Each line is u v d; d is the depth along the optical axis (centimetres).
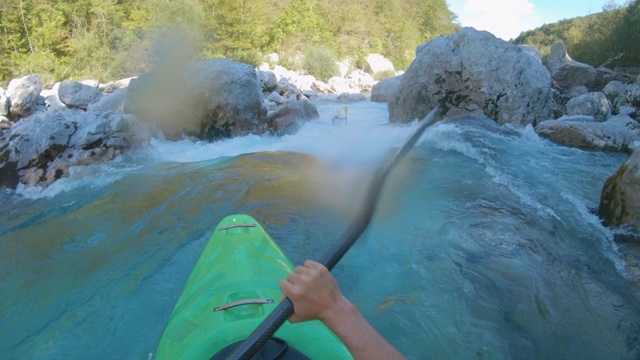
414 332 290
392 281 346
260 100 864
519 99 803
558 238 405
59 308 333
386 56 3959
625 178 416
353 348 114
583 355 272
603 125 713
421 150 662
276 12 3056
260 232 329
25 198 557
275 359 176
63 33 2250
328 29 3503
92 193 550
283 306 120
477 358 269
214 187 546
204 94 806
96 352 290
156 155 705
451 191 506
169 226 450
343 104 1395
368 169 600
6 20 2142
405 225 430
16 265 392
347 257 379
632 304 317
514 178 546
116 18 2416
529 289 332
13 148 616
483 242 394
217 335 201
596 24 1983
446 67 826
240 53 2481
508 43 834
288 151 704
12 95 1177
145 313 324
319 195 511
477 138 693
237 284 256
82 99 1290
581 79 1347
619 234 414
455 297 323
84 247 419
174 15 2269
